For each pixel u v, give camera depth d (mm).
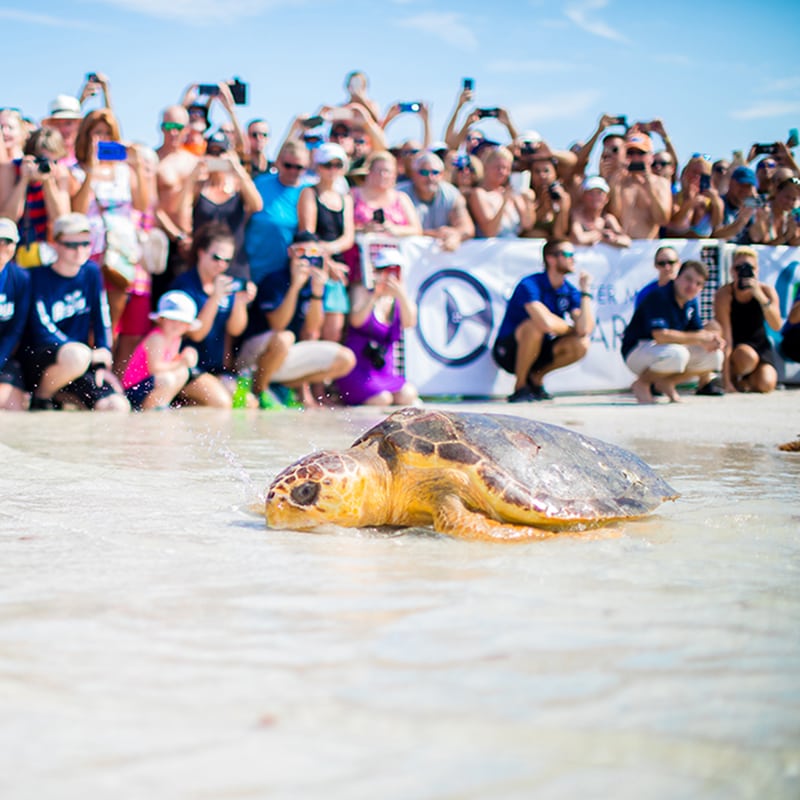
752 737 1552
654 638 2070
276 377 9617
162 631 2121
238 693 1736
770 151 13211
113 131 8828
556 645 2020
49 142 8688
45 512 3650
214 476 4645
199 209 9227
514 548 3086
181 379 9156
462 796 1343
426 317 10625
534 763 1449
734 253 11922
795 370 12703
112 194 8922
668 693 1743
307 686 1772
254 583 2572
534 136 11375
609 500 3488
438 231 10688
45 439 6328
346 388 10062
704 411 9078
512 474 3393
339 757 1466
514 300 10789
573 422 7855
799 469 5043
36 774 1408
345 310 9953
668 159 12203
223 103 9742
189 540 3166
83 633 2100
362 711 1650
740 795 1351
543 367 10820
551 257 10688
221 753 1479
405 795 1344
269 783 1378
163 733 1555
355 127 10617
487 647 2004
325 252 9539
